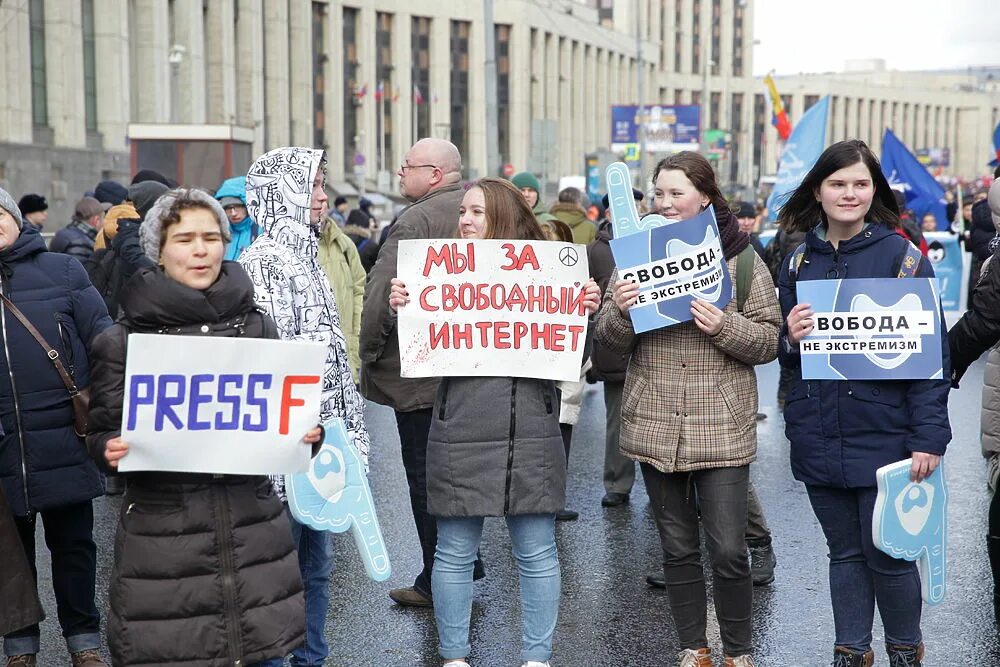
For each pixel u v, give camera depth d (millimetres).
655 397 4945
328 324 4973
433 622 5906
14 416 4926
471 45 79812
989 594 6215
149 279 3889
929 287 4590
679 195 4914
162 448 3793
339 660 5410
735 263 4930
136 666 3799
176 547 3816
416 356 4836
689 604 5031
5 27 34875
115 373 3859
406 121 75750
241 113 55625
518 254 4832
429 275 4848
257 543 3896
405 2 75062
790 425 4867
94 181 39125
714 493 4902
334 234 6617
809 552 7031
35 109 37750
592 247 8094
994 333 5004
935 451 4566
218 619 3832
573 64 91875
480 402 4820
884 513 4543
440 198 5812
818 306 4680
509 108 81875
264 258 4859
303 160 5008
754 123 127062
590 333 7441
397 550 7145
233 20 53688
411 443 5992
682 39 116875
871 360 4629
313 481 4496
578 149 92438
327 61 68438
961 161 162625
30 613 4703
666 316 4809
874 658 5281
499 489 4781
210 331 3902
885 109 144875
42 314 5012
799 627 5766
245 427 3844
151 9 43969
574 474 9297
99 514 8203
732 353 4809
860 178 4641
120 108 41312
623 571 6746
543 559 4926
